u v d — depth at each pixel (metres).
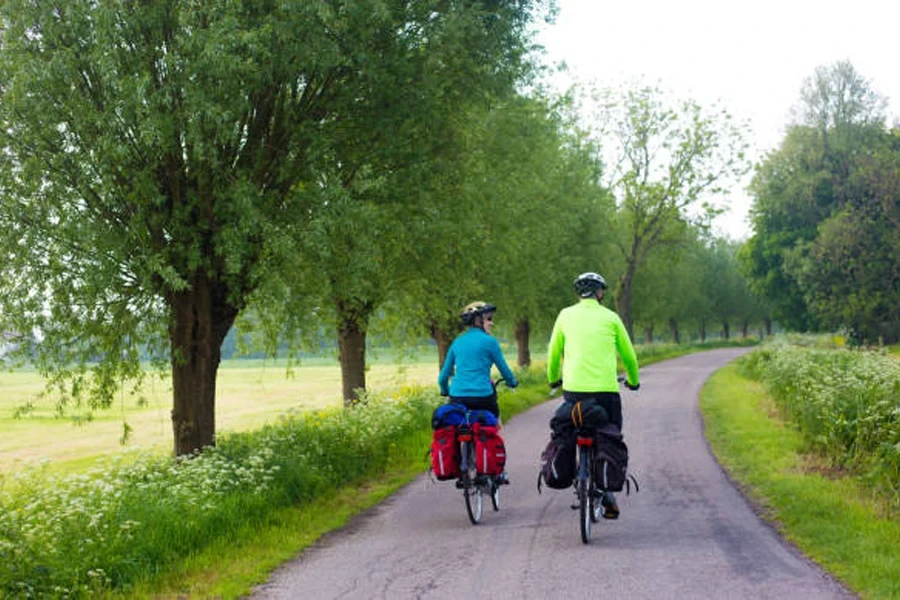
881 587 5.50
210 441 12.72
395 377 24.50
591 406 7.20
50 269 10.88
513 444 15.09
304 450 11.73
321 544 7.91
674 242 54.38
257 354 14.39
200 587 6.41
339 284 11.78
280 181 12.14
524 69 14.73
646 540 7.29
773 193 67.81
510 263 27.03
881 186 61.41
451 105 13.89
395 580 6.29
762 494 9.54
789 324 68.81
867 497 8.62
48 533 6.77
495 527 8.17
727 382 30.34
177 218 11.25
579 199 36.28
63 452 28.00
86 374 12.23
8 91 10.38
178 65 10.36
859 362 18.22
